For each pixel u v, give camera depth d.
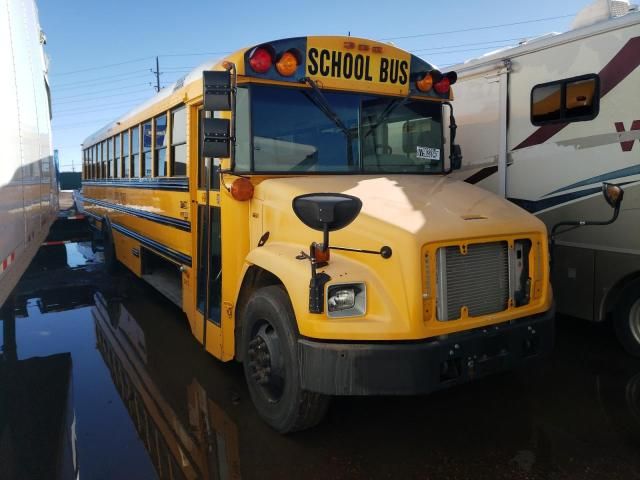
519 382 4.45
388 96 4.54
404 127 4.65
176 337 5.89
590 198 4.99
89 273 9.62
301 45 4.11
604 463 3.24
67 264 10.59
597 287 5.00
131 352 5.41
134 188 7.52
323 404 3.43
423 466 3.25
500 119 5.73
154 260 7.27
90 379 4.74
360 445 3.51
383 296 3.12
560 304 5.34
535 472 3.16
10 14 3.65
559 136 5.20
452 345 3.15
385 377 3.05
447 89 4.82
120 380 4.70
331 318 3.12
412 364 3.04
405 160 4.66
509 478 3.11
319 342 3.15
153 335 5.97
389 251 3.13
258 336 3.75
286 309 3.41
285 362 3.41
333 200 3.06
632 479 3.06
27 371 4.95
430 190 3.90
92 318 6.69
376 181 4.04
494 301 3.47
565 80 5.10
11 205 3.45
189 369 4.91
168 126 5.71
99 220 10.58
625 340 4.95
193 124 4.91
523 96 5.52
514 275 3.55
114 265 9.38
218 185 4.44
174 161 5.63
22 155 4.06
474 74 6.00
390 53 4.48
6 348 5.60
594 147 4.92
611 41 4.75
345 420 3.86
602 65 4.82
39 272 9.76
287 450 3.46
